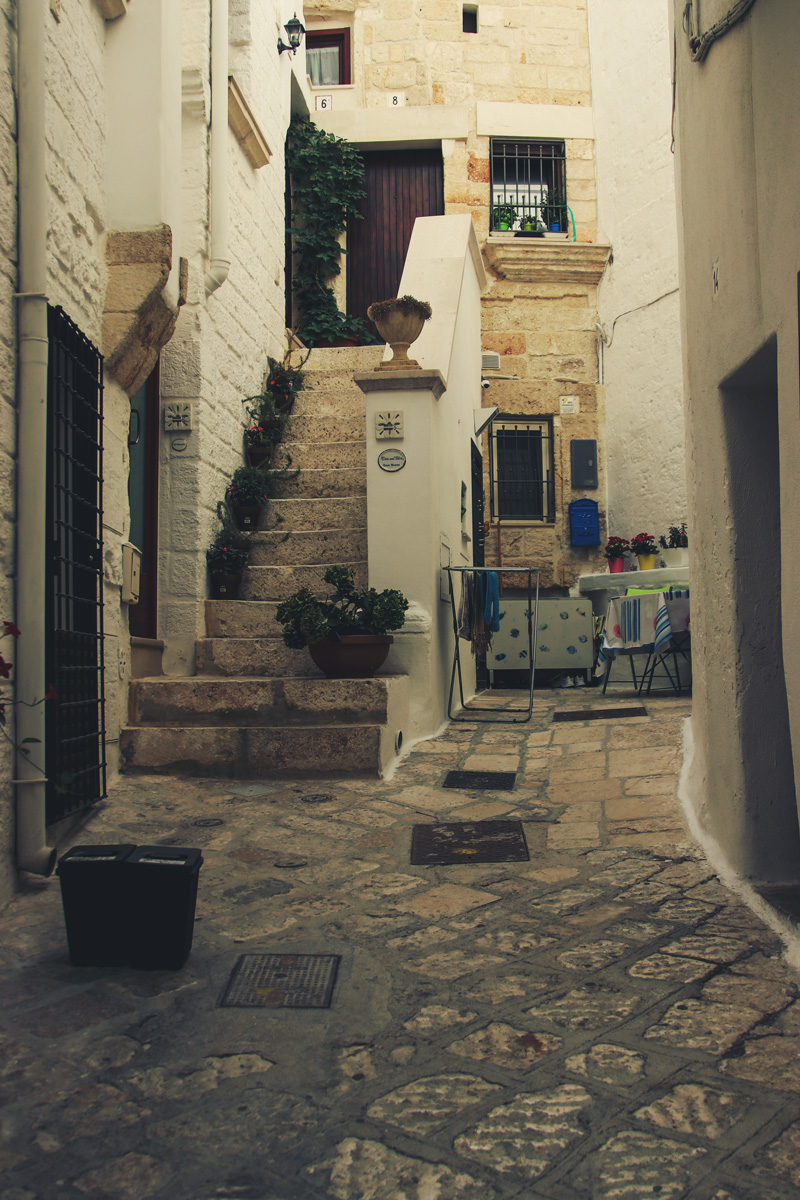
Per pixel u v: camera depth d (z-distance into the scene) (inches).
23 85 133.3
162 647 225.9
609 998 93.8
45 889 128.2
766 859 126.6
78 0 160.6
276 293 324.2
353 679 198.4
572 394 422.0
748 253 111.7
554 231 430.9
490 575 269.3
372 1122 72.4
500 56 428.5
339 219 407.5
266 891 127.0
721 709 135.6
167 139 179.0
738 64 112.5
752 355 113.1
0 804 124.0
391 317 229.6
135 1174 66.1
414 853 143.0
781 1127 70.7
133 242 174.4
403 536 225.1
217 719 195.6
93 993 96.3
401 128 419.5
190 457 233.9
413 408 226.1
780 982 96.4
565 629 369.4
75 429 151.0
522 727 239.0
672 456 386.3
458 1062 81.7
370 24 427.5
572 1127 71.2
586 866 136.3
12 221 131.9
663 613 276.8
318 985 98.0
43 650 131.2
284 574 246.1
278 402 301.3
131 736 187.3
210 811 163.5
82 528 158.9
